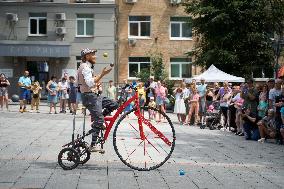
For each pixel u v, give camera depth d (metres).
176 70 40.53
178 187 7.04
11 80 38.16
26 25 38.41
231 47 34.09
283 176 8.18
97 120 8.48
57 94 25.77
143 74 36.59
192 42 40.38
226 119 18.73
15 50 37.56
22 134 14.59
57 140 13.02
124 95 8.74
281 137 13.66
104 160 9.45
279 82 14.47
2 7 38.31
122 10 40.22
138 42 40.22
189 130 18.27
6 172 8.01
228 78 25.12
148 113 8.57
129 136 8.53
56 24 38.47
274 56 34.56
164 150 8.61
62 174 7.91
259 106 14.71
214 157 10.47
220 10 33.28
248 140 14.66
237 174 8.27
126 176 7.84
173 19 40.47
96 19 38.66
